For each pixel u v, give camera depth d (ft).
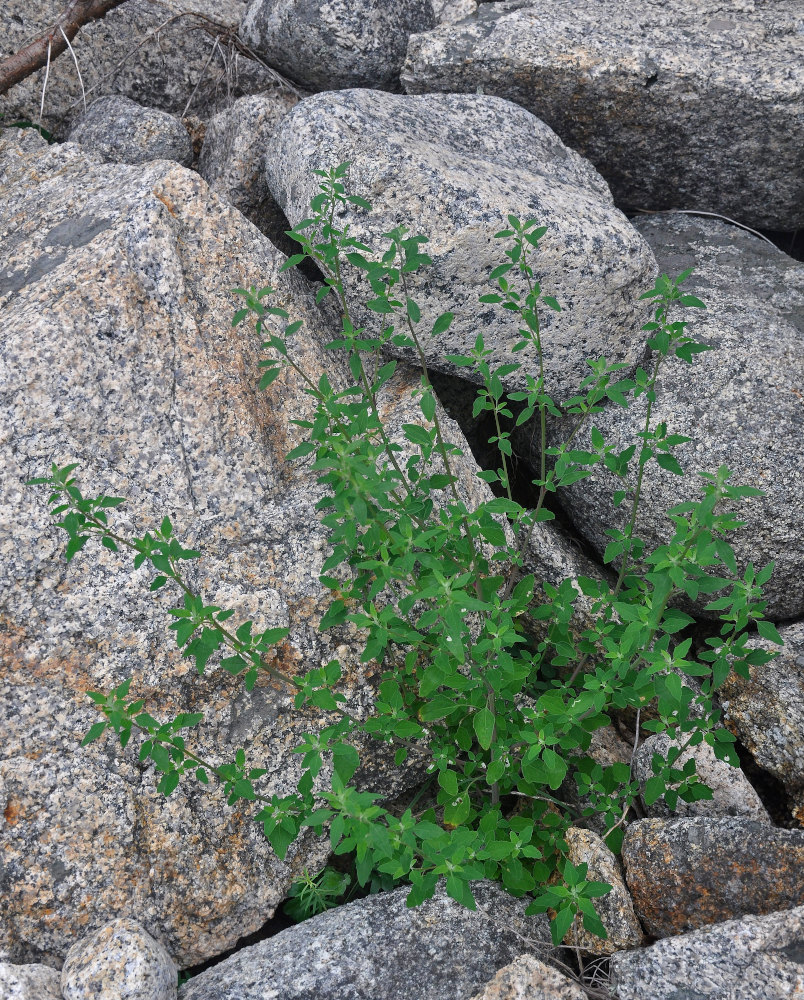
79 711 10.71
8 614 10.63
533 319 11.27
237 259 13.16
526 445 16.19
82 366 11.57
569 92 17.02
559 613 11.05
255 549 11.77
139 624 10.99
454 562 11.26
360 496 8.81
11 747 10.41
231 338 12.76
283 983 9.76
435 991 9.59
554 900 8.94
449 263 12.85
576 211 13.94
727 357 14.35
